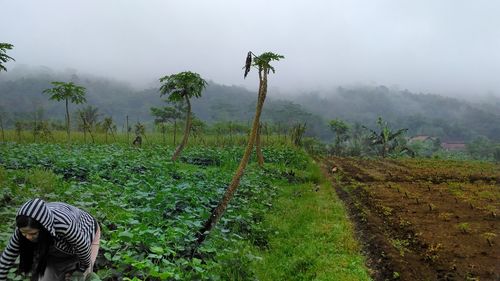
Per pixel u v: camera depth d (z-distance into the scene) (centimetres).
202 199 895
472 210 1037
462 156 4238
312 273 644
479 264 678
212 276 541
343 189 1352
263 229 830
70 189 853
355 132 5597
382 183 1481
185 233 614
